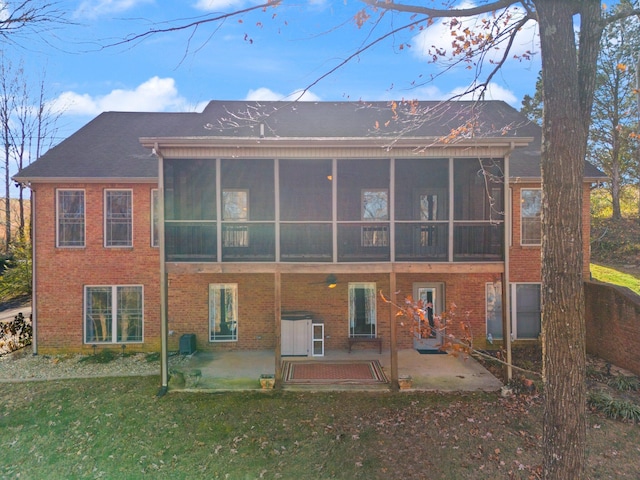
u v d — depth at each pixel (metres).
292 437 6.52
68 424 7.04
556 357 4.16
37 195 11.02
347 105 14.21
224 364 10.10
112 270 11.13
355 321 11.45
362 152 8.45
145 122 13.93
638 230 19.47
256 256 8.96
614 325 9.57
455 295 11.27
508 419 7.00
